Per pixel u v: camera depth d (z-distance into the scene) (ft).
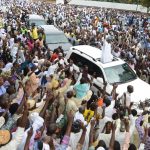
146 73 48.19
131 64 49.44
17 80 32.94
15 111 23.21
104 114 26.45
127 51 57.06
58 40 57.82
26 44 51.03
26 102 23.30
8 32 59.06
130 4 180.04
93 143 22.09
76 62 42.55
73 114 25.64
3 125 21.74
